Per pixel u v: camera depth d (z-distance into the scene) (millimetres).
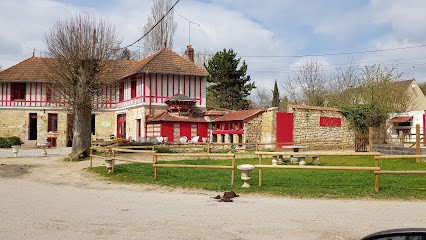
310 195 8148
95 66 17969
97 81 18016
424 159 14484
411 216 6102
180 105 25547
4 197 8492
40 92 29797
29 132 29625
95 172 13039
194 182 10328
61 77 17688
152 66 26266
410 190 8430
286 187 9055
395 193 8102
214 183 10039
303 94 42375
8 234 5094
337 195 8094
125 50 38625
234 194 8266
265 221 5840
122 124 29844
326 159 16938
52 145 29797
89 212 6668
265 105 52125
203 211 6680
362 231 5188
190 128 26109
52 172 13562
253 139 23500
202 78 28109
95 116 30422
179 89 27156
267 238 4898
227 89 39094
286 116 23188
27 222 5855
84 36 17578
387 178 10211
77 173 13125
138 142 21203
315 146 23859
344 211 6555
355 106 26047
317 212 6492
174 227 5504
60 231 5281
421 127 28266
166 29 38375
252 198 8008
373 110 25750
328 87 41031
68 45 17281
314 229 5324
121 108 29578
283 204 7285
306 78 41531
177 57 28250
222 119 25641
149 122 25594
